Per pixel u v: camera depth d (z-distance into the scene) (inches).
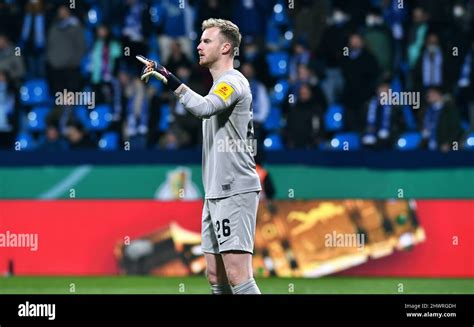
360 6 1384.1
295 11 1455.5
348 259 1103.6
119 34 1402.6
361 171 1107.9
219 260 715.4
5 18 1456.7
